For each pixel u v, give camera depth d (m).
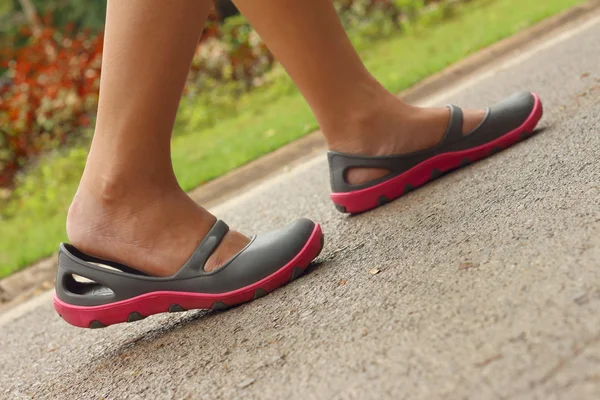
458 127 1.78
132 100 1.27
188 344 1.26
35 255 3.03
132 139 1.30
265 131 4.15
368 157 1.72
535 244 1.09
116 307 1.33
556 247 1.05
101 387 1.21
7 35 12.55
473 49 4.48
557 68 3.01
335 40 1.63
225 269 1.33
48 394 1.29
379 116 1.71
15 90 5.82
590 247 1.00
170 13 1.24
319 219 1.92
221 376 1.06
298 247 1.37
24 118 5.52
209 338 1.24
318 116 1.73
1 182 5.37
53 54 6.29
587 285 0.90
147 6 1.23
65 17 13.31
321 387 0.90
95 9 13.19
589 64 2.80
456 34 5.73
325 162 2.88
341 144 1.74
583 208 1.16
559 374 0.74
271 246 1.35
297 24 1.56
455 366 0.83
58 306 1.37
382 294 1.13
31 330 1.93
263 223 2.19
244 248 1.35
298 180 2.71
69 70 5.81
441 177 1.80
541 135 1.84
